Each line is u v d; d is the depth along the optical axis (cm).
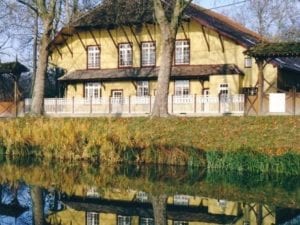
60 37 4741
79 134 2544
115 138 2469
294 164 2100
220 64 4281
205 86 4269
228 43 4262
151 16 4366
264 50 3184
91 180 2005
